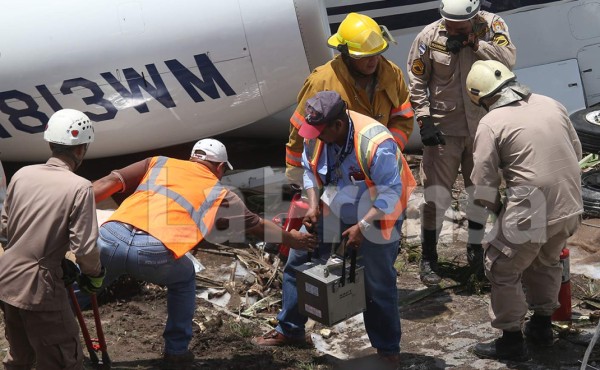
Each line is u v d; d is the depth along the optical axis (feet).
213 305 39.04
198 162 32.50
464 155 40.63
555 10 53.93
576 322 36.32
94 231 26.86
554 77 54.54
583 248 43.47
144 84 47.03
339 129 29.63
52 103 47.50
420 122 39.04
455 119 39.40
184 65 46.65
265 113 49.85
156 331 36.01
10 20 46.42
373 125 30.12
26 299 26.81
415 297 39.37
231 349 34.60
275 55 46.62
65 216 26.86
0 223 29.19
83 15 46.32
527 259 31.68
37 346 27.63
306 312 31.58
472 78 31.89
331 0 53.88
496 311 32.55
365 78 35.06
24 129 48.67
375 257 31.19
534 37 54.19
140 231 30.50
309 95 35.53
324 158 31.07
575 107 54.54
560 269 33.42
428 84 39.96
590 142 51.21
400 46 54.39
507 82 31.50
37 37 46.24
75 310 31.48
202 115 48.57
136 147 50.34
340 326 37.40
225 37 46.09
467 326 36.88
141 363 32.68
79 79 46.80
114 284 39.09
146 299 38.99
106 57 46.37
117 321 36.73
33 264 26.86
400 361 34.14
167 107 47.88
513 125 30.86
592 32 54.34
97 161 54.80
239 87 47.60
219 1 45.88
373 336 32.89
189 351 32.42
